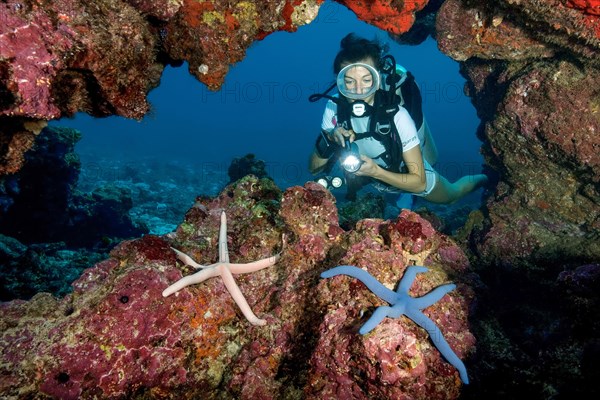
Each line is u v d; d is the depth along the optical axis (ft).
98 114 10.25
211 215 13.84
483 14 14.87
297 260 11.81
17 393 8.60
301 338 10.36
